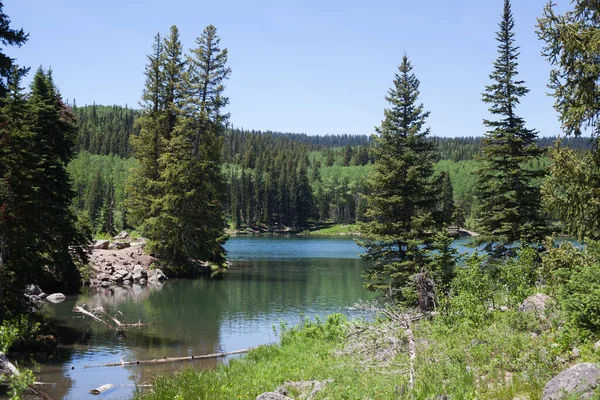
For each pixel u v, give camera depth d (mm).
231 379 12891
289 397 9875
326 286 37031
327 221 152375
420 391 9180
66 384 13609
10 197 17203
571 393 7039
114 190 122312
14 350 16781
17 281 18031
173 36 49688
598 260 12773
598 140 13219
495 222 24453
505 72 25000
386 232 23703
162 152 48656
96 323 22734
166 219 44219
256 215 142000
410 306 20641
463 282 16812
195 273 45188
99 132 182625
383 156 23766
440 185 24172
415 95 24047
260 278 42188
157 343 19328
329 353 14805
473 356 11047
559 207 13969
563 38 12844
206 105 46750
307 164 185500
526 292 16047
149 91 49750
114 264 39719
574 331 9992
